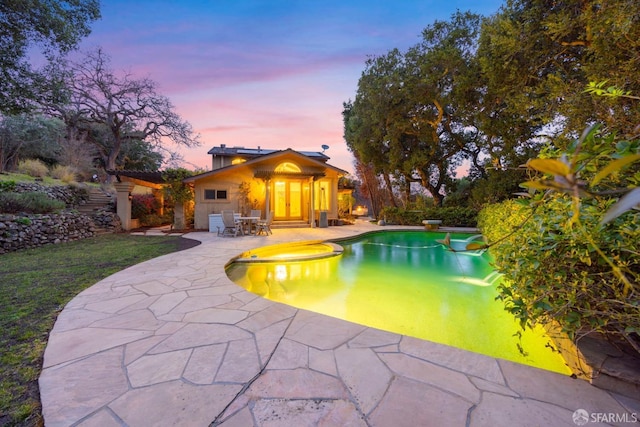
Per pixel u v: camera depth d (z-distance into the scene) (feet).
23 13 21.08
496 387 5.83
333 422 4.92
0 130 46.47
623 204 1.87
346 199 67.41
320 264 21.85
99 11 26.37
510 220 14.94
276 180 44.14
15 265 17.51
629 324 5.20
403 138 51.75
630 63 9.17
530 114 16.44
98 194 46.11
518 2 20.30
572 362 6.59
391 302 14.07
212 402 5.44
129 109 69.62
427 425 4.81
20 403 5.44
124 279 14.32
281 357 7.06
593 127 2.50
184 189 38.58
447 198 53.11
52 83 25.38
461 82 36.68
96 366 6.67
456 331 10.77
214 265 17.48
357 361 6.88
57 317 9.60
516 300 6.92
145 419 5.00
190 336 8.22
